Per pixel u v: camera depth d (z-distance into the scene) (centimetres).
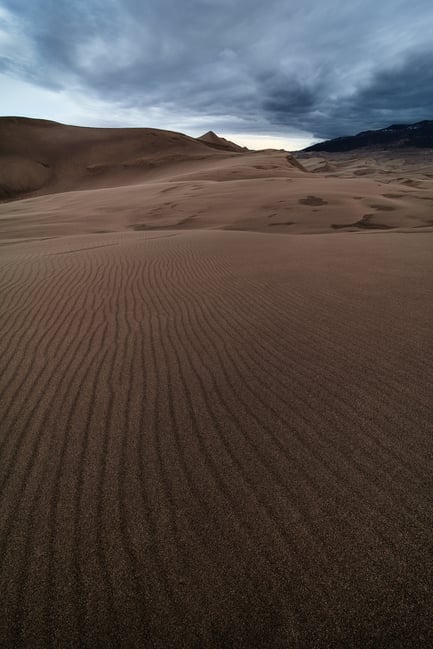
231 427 253
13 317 465
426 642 133
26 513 192
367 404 270
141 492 203
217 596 151
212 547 171
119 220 1931
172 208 2100
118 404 284
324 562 161
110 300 532
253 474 212
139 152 9125
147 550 171
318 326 416
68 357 361
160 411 274
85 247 995
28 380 320
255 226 1562
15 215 2308
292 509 188
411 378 300
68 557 169
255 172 4628
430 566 158
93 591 155
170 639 138
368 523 178
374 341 371
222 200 2156
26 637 142
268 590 152
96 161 8794
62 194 3972
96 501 198
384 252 786
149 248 922
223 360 349
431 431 238
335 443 232
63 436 249
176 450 233
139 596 153
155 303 516
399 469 210
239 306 495
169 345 384
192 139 10538
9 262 777
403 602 145
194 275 661
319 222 1530
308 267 683
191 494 200
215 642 137
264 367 332
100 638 140
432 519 179
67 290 576
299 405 273
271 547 169
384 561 161
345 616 142
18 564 167
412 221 1438
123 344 389
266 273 657
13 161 8375
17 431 255
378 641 134
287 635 137
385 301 483
